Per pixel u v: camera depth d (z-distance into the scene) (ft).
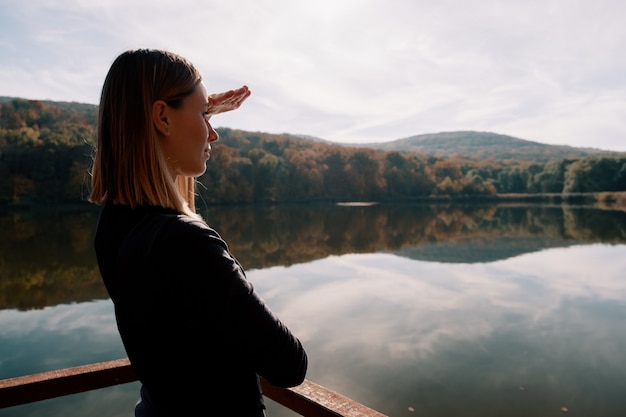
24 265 71.20
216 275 2.18
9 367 28.96
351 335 33.78
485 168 368.07
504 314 40.09
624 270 63.21
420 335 33.88
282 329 2.35
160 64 2.50
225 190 229.25
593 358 29.27
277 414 21.08
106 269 2.55
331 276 60.44
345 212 206.59
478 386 24.91
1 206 173.78
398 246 96.22
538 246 93.71
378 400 23.30
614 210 223.51
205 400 2.28
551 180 343.05
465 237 112.57
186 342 2.24
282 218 171.32
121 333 2.48
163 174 2.45
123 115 2.45
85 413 21.93
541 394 24.07
